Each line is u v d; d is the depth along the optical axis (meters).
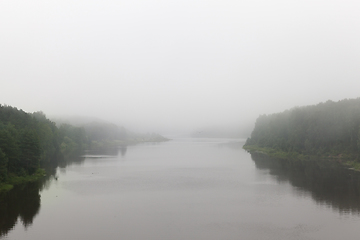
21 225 47.94
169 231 45.66
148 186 76.94
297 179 84.81
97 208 57.06
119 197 65.38
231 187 75.25
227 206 58.38
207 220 50.44
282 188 73.44
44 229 46.31
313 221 49.47
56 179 85.94
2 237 43.19
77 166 114.81
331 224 48.06
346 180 82.19
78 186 76.56
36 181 82.06
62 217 51.88
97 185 77.94
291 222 49.19
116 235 44.09
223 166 115.56
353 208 56.28
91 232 45.19
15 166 83.75
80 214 53.53
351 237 43.12
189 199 63.59
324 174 92.31
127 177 90.44
